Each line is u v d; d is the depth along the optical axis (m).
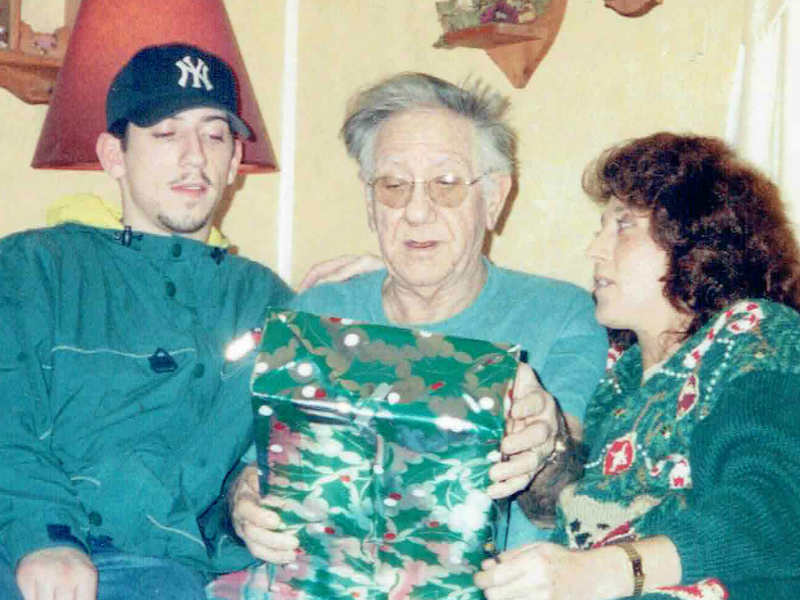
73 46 1.85
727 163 1.38
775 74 1.74
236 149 1.88
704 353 1.29
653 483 1.30
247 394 1.59
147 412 1.56
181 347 1.61
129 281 1.64
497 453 1.12
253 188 2.76
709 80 1.95
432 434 1.11
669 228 1.34
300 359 1.18
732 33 1.91
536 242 2.23
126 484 1.49
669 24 2.00
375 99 1.55
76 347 1.54
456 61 2.38
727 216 1.34
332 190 2.69
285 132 2.79
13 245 1.60
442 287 1.56
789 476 1.12
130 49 1.80
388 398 1.12
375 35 2.57
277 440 1.17
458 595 1.20
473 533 1.16
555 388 1.50
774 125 1.72
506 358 1.17
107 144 1.76
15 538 1.36
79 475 1.50
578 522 1.34
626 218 1.39
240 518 1.33
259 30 2.72
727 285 1.34
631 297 1.38
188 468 1.54
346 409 1.11
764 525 1.11
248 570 1.49
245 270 1.79
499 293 1.62
